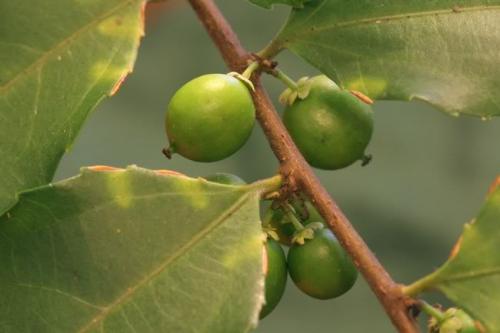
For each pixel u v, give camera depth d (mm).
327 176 778
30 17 331
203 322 325
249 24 771
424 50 336
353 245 332
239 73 343
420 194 779
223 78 337
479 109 333
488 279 325
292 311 767
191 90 335
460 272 326
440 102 334
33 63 331
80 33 332
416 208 776
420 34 337
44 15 332
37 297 326
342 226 333
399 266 779
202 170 736
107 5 332
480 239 325
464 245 325
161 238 327
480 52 336
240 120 336
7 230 327
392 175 781
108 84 330
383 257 781
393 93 335
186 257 327
